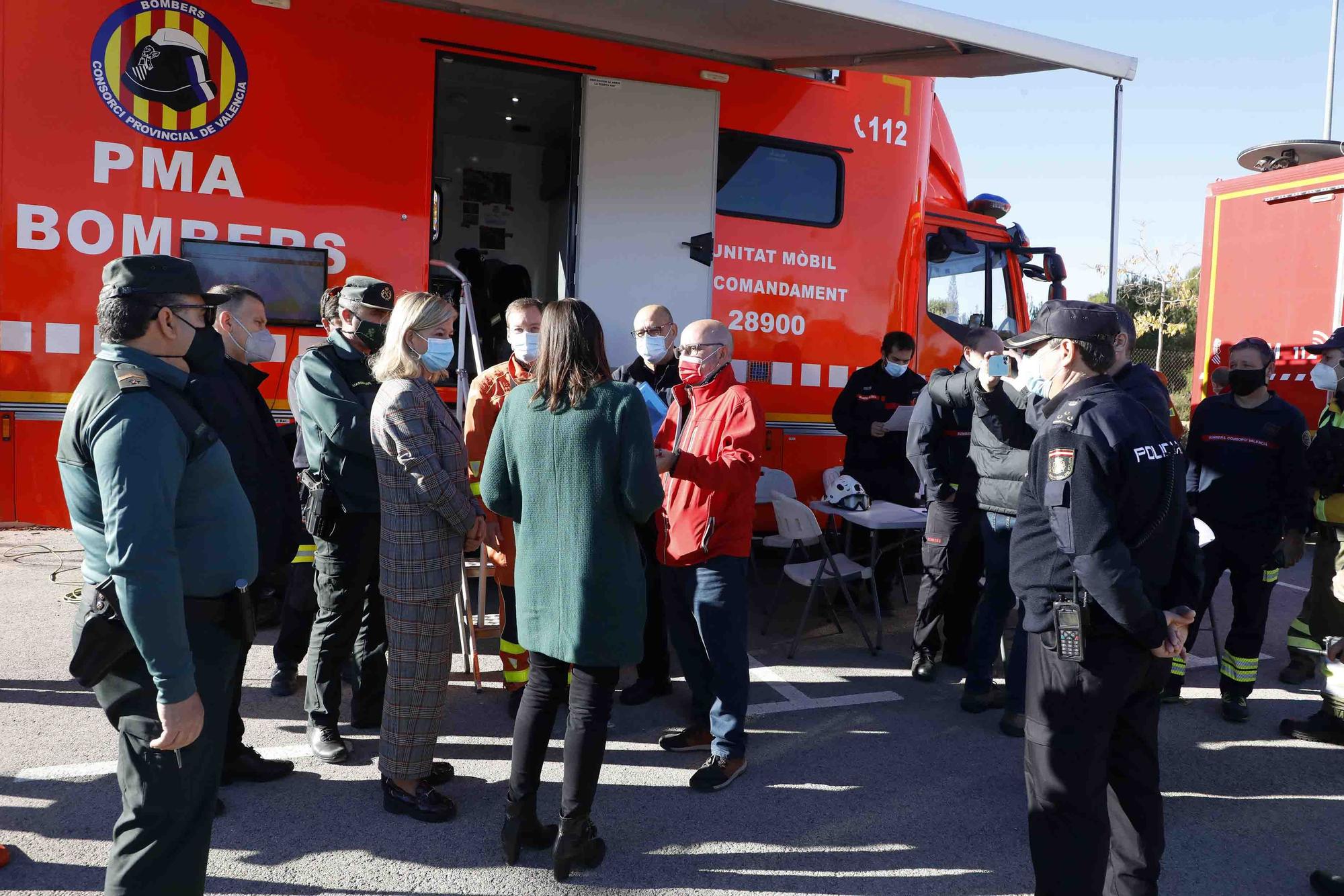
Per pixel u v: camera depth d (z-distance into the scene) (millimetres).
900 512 5277
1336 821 3490
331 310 3795
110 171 4453
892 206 6605
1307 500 4254
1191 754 4090
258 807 3283
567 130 7191
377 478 3379
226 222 4668
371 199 4965
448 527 3197
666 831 3240
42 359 4391
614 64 5570
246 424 3131
